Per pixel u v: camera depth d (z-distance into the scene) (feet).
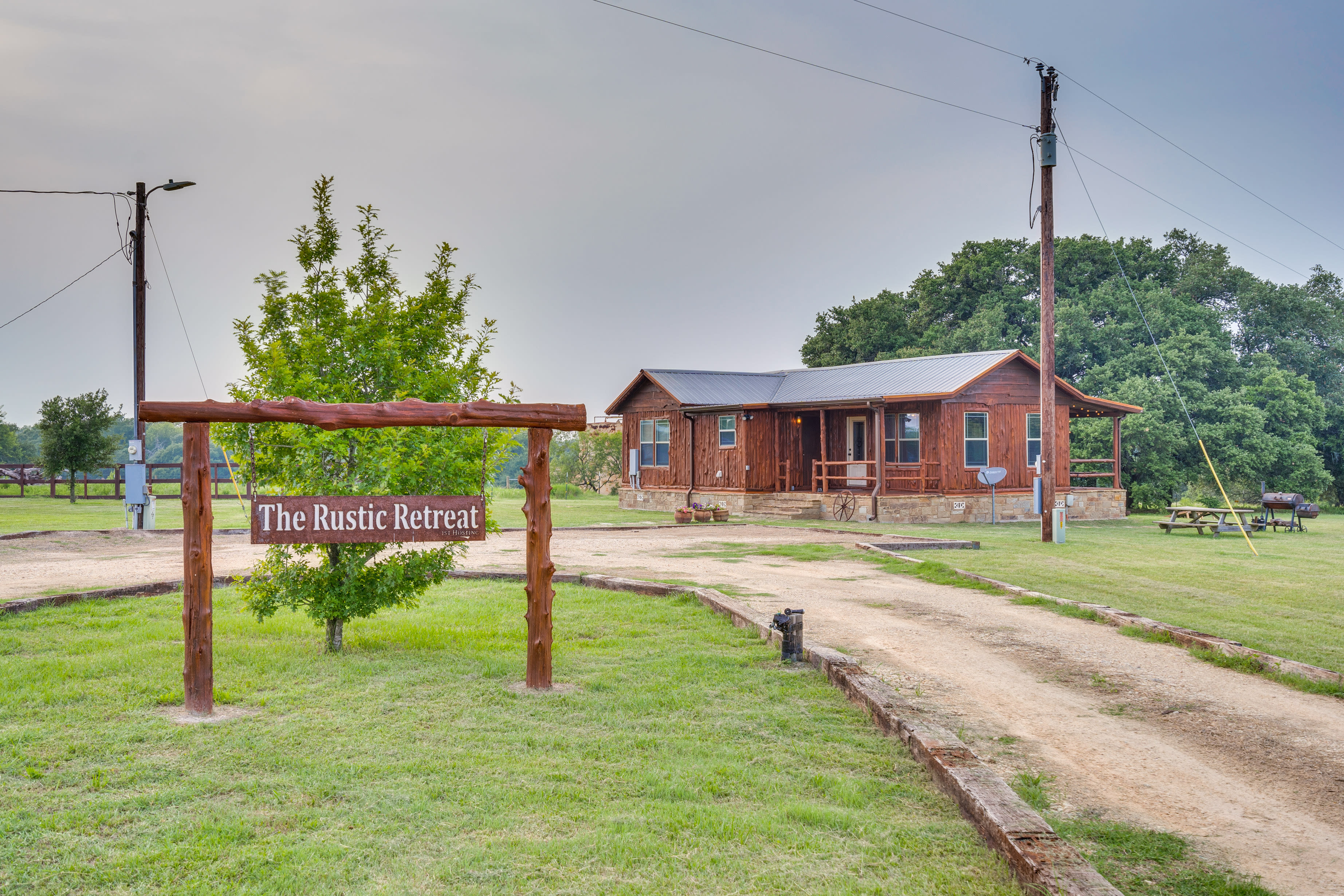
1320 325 166.30
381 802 17.03
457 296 31.68
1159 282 166.71
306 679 25.94
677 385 107.55
